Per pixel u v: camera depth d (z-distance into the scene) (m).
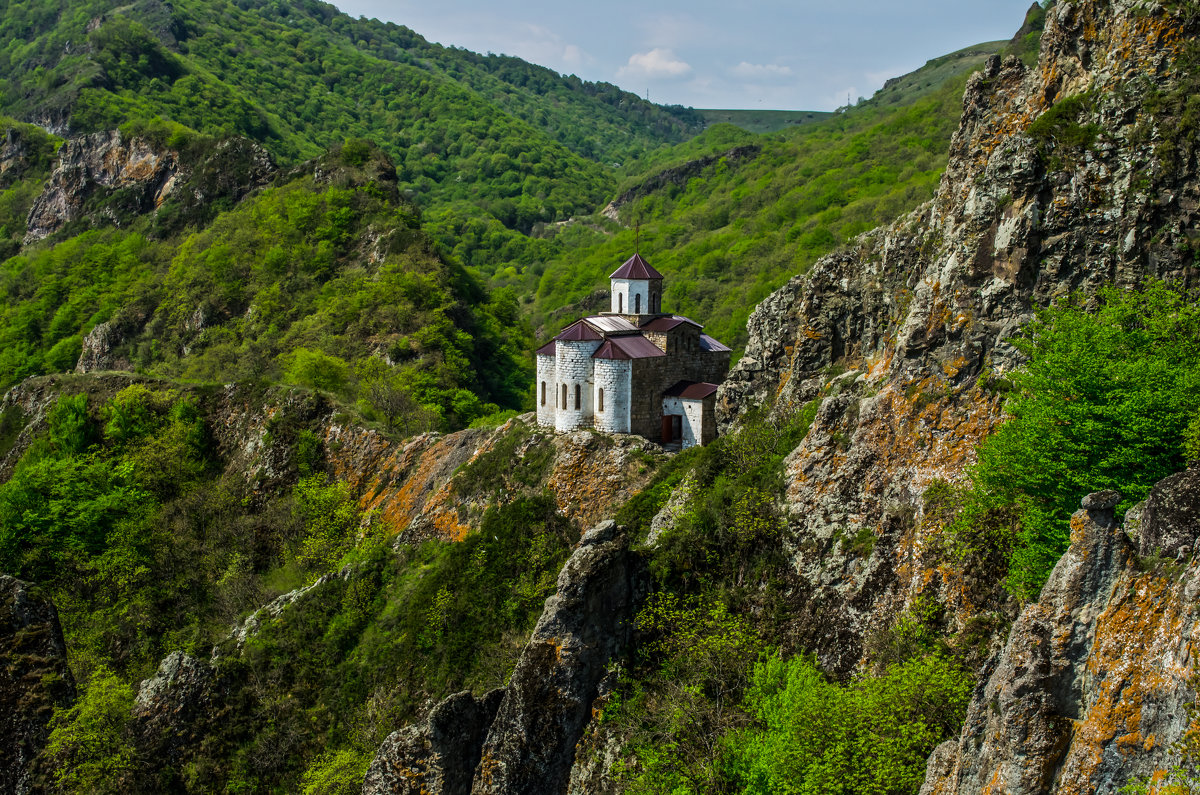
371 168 146.38
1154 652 20.02
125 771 46.44
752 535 38.94
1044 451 27.41
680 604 38.34
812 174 189.88
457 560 56.34
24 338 141.25
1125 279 33.12
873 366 42.38
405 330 112.12
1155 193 33.03
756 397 55.41
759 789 29.94
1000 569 30.16
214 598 66.25
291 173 150.50
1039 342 31.30
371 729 49.56
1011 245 35.31
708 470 46.66
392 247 129.00
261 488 77.31
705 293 147.50
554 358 64.94
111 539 69.75
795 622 36.09
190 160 160.25
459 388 102.50
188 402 84.56
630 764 33.94
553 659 35.97
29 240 173.25
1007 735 21.70
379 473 73.19
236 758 49.50
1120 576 21.47
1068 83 37.53
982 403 34.50
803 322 52.31
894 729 27.48
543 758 35.28
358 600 58.75
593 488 57.75
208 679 51.84
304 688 53.38
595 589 36.72
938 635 30.94
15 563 67.12
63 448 82.94
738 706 33.84
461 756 36.00
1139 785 19.09
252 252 134.12
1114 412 26.14
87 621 63.34
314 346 110.69
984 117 40.91
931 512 33.62
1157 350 28.34
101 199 165.75
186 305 128.38
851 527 36.69
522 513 57.19
